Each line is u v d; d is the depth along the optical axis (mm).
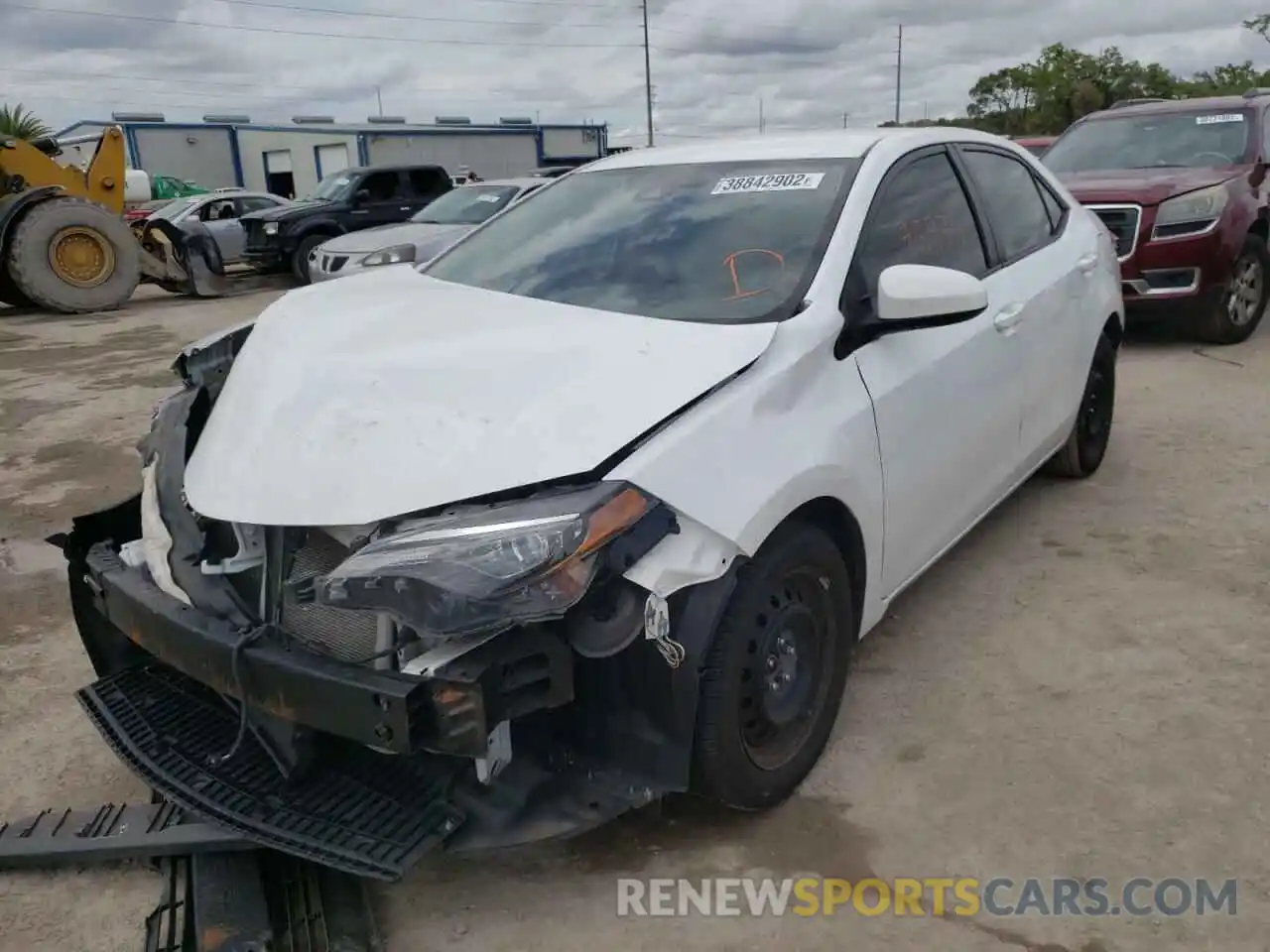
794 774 2826
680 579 2295
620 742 2479
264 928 2326
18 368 9633
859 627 3074
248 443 2479
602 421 2332
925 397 3193
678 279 3068
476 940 2428
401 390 2469
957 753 3062
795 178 3361
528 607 2098
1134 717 3207
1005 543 4508
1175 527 4613
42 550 4867
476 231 3932
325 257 11719
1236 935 2387
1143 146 8711
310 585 2391
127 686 3016
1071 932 2410
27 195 13484
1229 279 7824
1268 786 2867
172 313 13766
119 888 2635
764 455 2512
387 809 2424
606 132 46219
